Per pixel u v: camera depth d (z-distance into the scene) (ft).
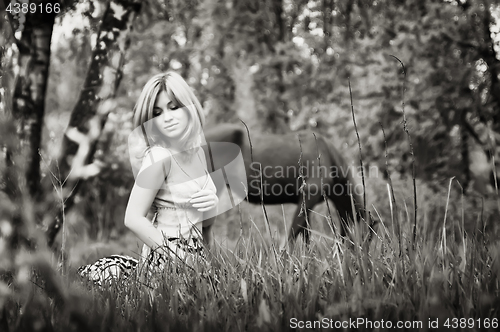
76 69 25.11
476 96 21.90
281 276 5.98
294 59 27.94
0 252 3.86
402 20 23.86
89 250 8.07
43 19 8.50
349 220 7.38
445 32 22.09
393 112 23.38
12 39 8.02
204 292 5.73
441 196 19.97
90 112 9.23
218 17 29.25
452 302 5.16
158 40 28.35
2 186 3.87
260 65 28.99
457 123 22.38
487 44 21.58
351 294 5.32
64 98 25.98
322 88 26.91
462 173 22.84
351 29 26.94
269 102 27.86
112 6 9.46
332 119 24.47
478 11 21.43
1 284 4.46
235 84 29.55
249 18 29.30
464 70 22.16
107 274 7.16
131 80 28.78
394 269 5.74
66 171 8.82
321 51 27.66
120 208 23.90
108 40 9.49
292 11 29.71
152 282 6.42
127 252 9.08
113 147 25.09
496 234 6.77
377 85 23.47
